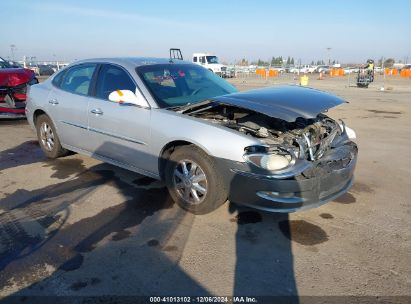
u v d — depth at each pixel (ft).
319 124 13.23
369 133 25.50
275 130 12.35
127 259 9.62
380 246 10.35
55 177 15.62
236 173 10.76
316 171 10.70
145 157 13.10
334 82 92.02
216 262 9.54
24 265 9.32
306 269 9.27
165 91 13.61
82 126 15.37
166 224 11.52
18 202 13.08
